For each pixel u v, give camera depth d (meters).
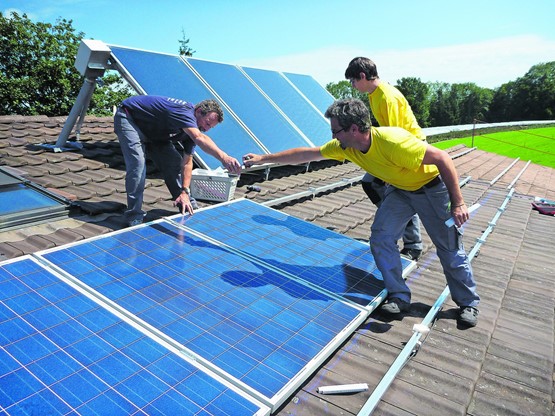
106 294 2.66
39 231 3.87
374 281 3.60
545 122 62.81
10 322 2.26
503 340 3.40
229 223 4.15
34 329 2.24
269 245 3.88
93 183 5.13
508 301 4.17
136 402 1.92
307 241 4.12
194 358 2.27
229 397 2.04
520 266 5.14
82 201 4.53
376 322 3.34
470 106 99.69
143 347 2.27
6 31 35.66
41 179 4.89
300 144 6.96
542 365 3.12
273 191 5.96
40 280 2.66
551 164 35.69
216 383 2.12
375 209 6.29
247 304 2.86
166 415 1.88
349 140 3.19
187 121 3.95
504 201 8.12
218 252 3.50
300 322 2.79
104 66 5.62
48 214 4.07
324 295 3.19
